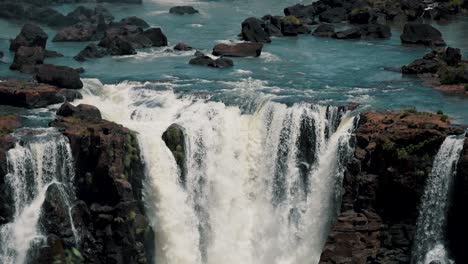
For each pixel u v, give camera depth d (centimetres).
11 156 5566
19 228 5531
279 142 6203
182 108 6725
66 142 5716
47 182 5688
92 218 5588
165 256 5878
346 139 5853
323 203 5938
